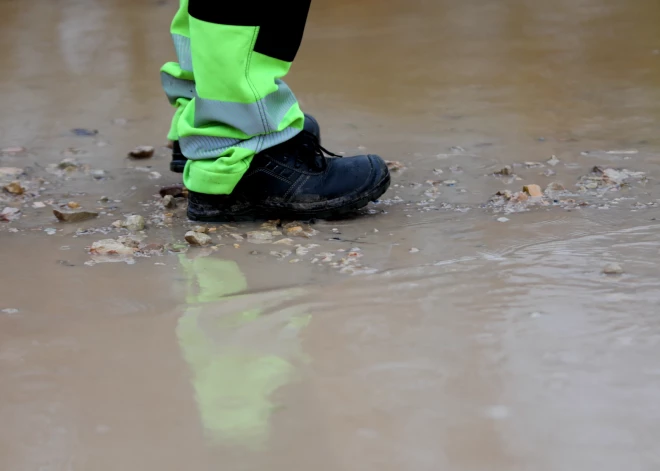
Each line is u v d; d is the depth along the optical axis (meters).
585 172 6.29
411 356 3.35
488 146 7.17
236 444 2.77
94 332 3.68
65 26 13.30
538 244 4.68
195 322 3.77
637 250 4.50
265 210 5.41
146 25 13.26
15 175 6.55
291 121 5.23
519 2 13.81
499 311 3.75
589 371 3.17
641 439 2.72
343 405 2.99
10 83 9.98
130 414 2.98
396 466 2.62
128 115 8.63
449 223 5.22
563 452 2.67
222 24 4.79
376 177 5.35
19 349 3.52
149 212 5.68
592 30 11.79
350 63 10.63
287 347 3.48
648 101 8.40
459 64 10.36
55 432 2.88
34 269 4.52
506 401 2.97
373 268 4.41
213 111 5.02
